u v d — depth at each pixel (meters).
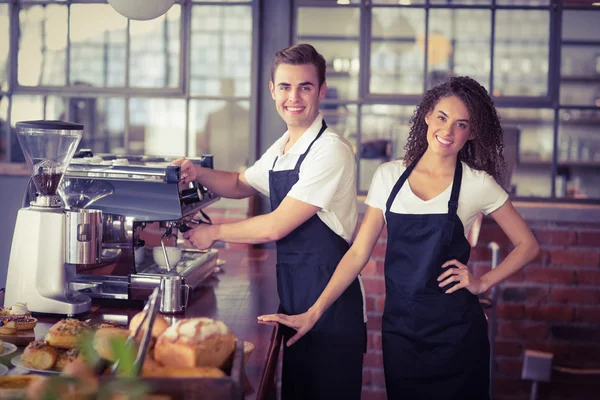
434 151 2.24
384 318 2.34
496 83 7.73
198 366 1.38
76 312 2.05
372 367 3.91
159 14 2.38
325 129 2.45
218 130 8.29
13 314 1.86
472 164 2.31
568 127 7.54
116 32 8.02
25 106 4.42
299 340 2.42
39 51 4.23
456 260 2.26
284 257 2.42
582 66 7.44
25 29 4.12
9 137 4.05
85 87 3.99
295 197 2.34
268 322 2.09
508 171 4.02
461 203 2.26
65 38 4.25
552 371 3.90
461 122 2.20
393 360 2.30
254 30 3.81
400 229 2.27
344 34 7.98
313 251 2.39
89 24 4.14
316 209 2.35
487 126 2.27
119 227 2.22
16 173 3.89
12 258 2.06
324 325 2.39
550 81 3.96
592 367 3.87
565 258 3.83
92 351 1.24
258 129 3.86
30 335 1.76
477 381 2.27
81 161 2.37
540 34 7.66
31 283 2.05
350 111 6.95
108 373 1.33
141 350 1.26
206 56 8.15
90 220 2.05
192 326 1.41
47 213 2.04
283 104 2.40
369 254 2.33
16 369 1.53
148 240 2.44
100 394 1.07
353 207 2.46
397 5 3.99
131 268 2.23
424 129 2.32
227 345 1.44
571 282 3.84
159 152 8.45
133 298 2.23
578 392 3.90
